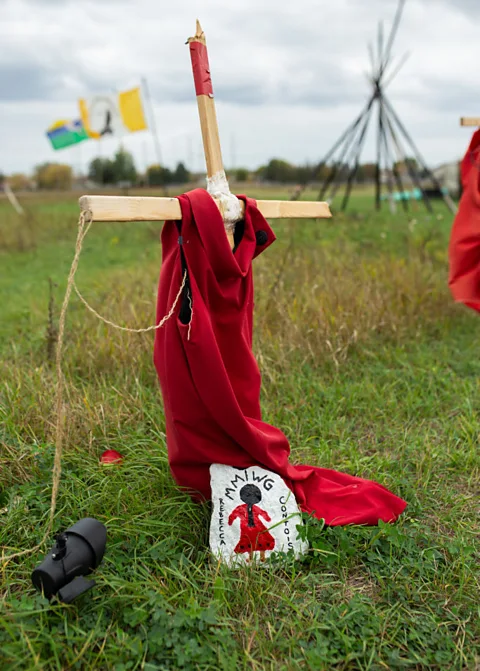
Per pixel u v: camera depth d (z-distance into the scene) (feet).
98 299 23.65
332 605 9.04
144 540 10.02
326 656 8.13
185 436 10.07
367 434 14.82
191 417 9.94
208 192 9.92
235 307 10.19
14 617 8.18
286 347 18.35
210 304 9.97
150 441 13.23
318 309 19.84
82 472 12.05
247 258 10.14
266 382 16.61
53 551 8.47
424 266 26.43
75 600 8.72
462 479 12.66
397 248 32.60
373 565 9.92
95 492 11.25
